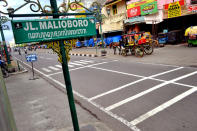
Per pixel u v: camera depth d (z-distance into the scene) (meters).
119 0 21.70
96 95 5.31
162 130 3.11
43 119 3.89
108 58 13.90
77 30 2.24
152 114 3.71
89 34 2.39
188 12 14.48
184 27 17.14
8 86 7.72
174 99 4.37
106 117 3.80
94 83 6.71
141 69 8.26
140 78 6.68
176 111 3.74
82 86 6.48
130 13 20.41
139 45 12.09
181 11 14.98
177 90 4.95
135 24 20.44
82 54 19.09
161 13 16.80
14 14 1.78
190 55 9.95
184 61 8.70
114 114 3.91
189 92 4.71
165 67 8.05
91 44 31.06
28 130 3.46
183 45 14.84
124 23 20.88
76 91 5.94
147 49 12.75
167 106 4.02
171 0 15.71
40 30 1.91
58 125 3.53
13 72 11.49
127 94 5.07
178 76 6.34
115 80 6.80
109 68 9.50
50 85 7.20
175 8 15.38
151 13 17.53
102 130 3.22
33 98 5.55
